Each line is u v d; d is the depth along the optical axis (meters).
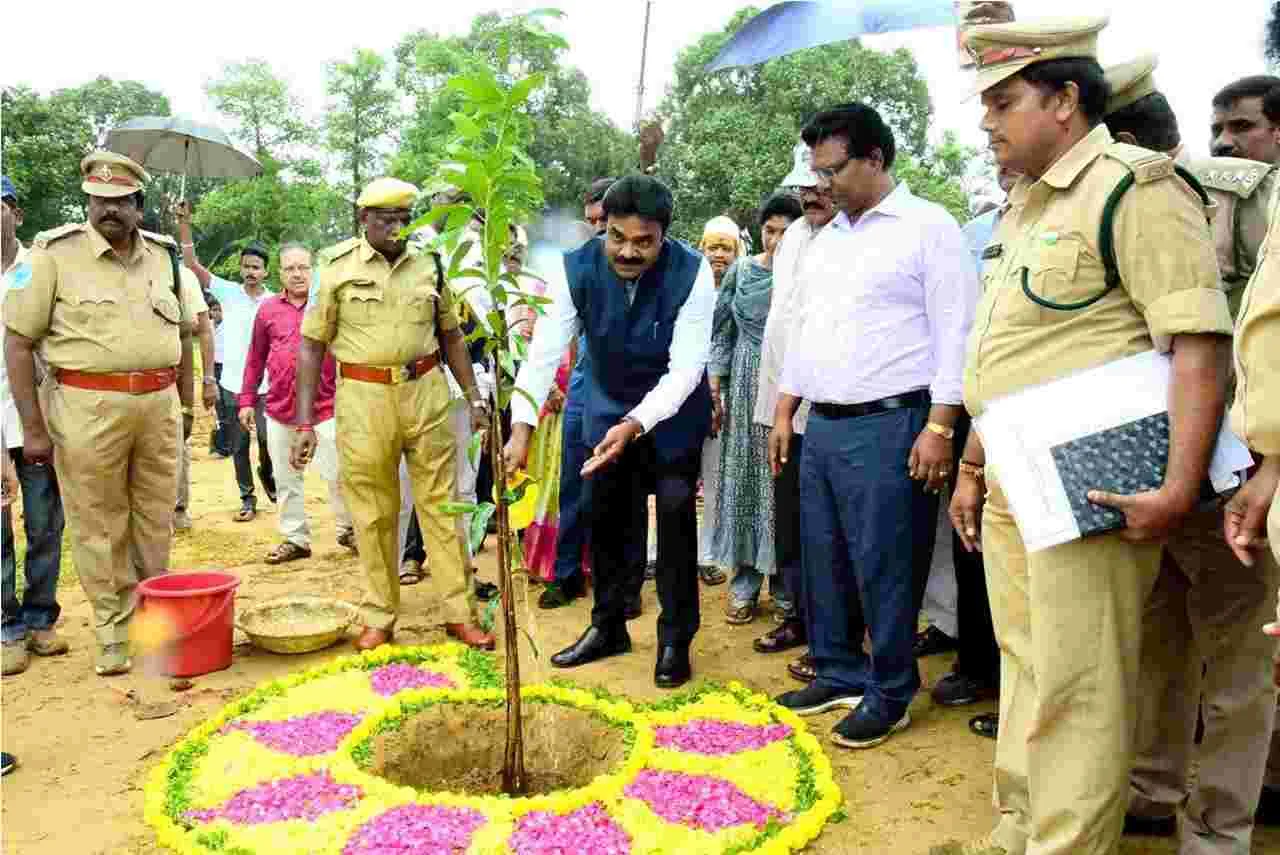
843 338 3.88
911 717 4.31
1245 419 2.18
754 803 3.50
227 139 9.70
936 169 22.83
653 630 5.49
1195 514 2.83
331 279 4.91
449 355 5.22
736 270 5.64
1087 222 2.58
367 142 34.62
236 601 6.07
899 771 3.82
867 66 23.00
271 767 3.76
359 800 3.48
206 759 3.85
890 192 3.88
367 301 4.85
